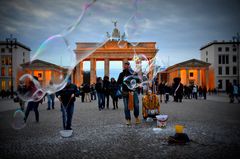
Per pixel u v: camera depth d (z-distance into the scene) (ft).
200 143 16.57
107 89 46.29
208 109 43.29
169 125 24.29
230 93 65.57
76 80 203.31
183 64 219.00
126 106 24.98
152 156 13.75
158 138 18.33
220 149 15.07
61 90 21.15
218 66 232.94
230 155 13.82
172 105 53.83
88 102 69.36
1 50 225.97
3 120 30.45
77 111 41.70
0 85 225.76
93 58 201.26
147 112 28.09
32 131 22.13
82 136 19.53
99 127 23.88
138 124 25.49
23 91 26.91
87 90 70.44
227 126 23.58
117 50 197.16
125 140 17.83
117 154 14.24
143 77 32.55
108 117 32.45
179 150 14.93
